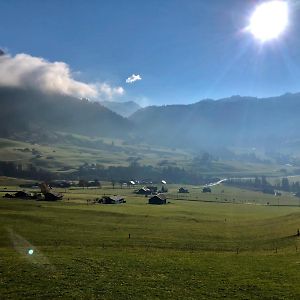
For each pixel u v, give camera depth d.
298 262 58.47
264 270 53.25
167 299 40.81
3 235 84.81
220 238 96.69
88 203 171.62
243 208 196.62
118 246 79.44
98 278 47.09
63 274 48.16
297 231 98.62
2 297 39.84
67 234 90.31
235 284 46.28
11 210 126.12
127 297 40.94
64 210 132.62
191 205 197.12
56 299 39.72
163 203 197.62
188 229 109.06
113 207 159.50
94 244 80.31
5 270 49.06
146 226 110.62
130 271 51.00
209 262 58.38
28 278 46.06
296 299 41.22
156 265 54.94
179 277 49.00
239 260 60.62
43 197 181.75
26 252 64.31
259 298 41.62
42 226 99.81
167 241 88.12
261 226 120.69
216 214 156.12
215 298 41.50
